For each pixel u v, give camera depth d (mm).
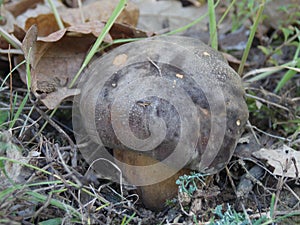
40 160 329
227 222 301
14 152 317
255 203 332
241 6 458
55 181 297
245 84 403
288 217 317
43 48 358
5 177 309
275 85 434
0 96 377
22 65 380
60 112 382
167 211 322
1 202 287
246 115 321
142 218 318
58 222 295
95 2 455
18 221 283
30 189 306
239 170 353
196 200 316
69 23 438
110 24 344
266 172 346
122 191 321
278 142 373
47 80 357
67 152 340
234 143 315
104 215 312
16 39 375
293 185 341
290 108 401
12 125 333
